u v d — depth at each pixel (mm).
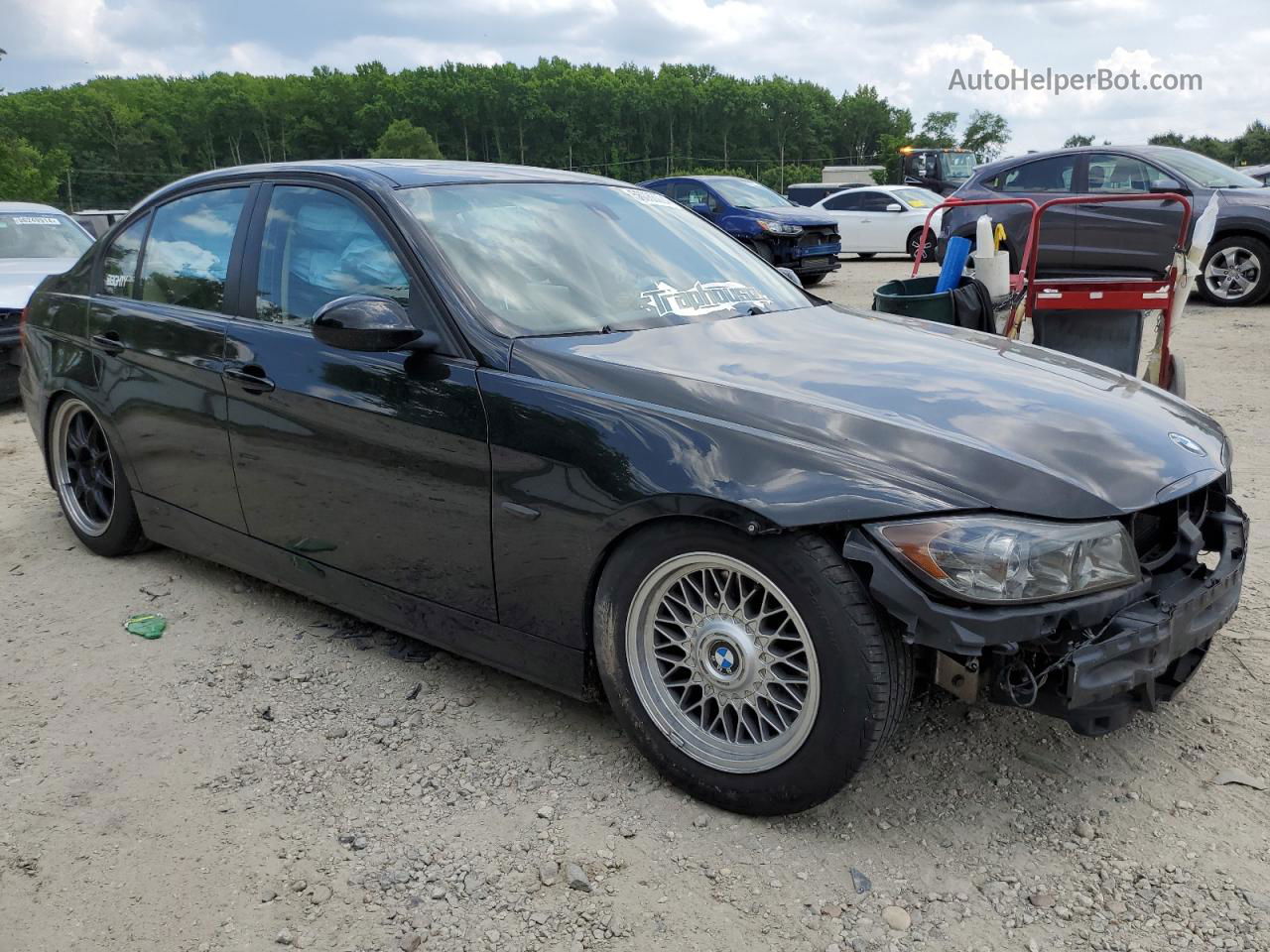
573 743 2918
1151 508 2455
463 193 3320
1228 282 11219
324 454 3188
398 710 3121
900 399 2564
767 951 2123
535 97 160875
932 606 2166
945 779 2701
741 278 3639
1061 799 2613
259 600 3973
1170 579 2529
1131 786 2664
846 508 2219
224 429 3520
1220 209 10859
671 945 2143
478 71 162250
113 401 4008
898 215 19672
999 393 2684
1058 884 2307
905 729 2938
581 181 3762
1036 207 5969
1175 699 3096
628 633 2619
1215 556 2988
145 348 3818
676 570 2525
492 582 2854
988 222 5863
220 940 2180
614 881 2340
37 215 9117
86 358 4125
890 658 2266
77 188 140375
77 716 3119
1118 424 2604
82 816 2615
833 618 2260
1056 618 2193
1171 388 5953
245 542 3639
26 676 3379
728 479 2338
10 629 3754
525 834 2512
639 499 2459
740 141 164875
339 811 2623
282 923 2227
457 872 2381
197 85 163500
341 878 2367
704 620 2547
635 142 163500
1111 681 2268
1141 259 10828
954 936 2154
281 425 3297
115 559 4449
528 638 2830
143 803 2668
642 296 3223
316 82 161875
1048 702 2291
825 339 3113
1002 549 2164
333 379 3125
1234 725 2947
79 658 3504
